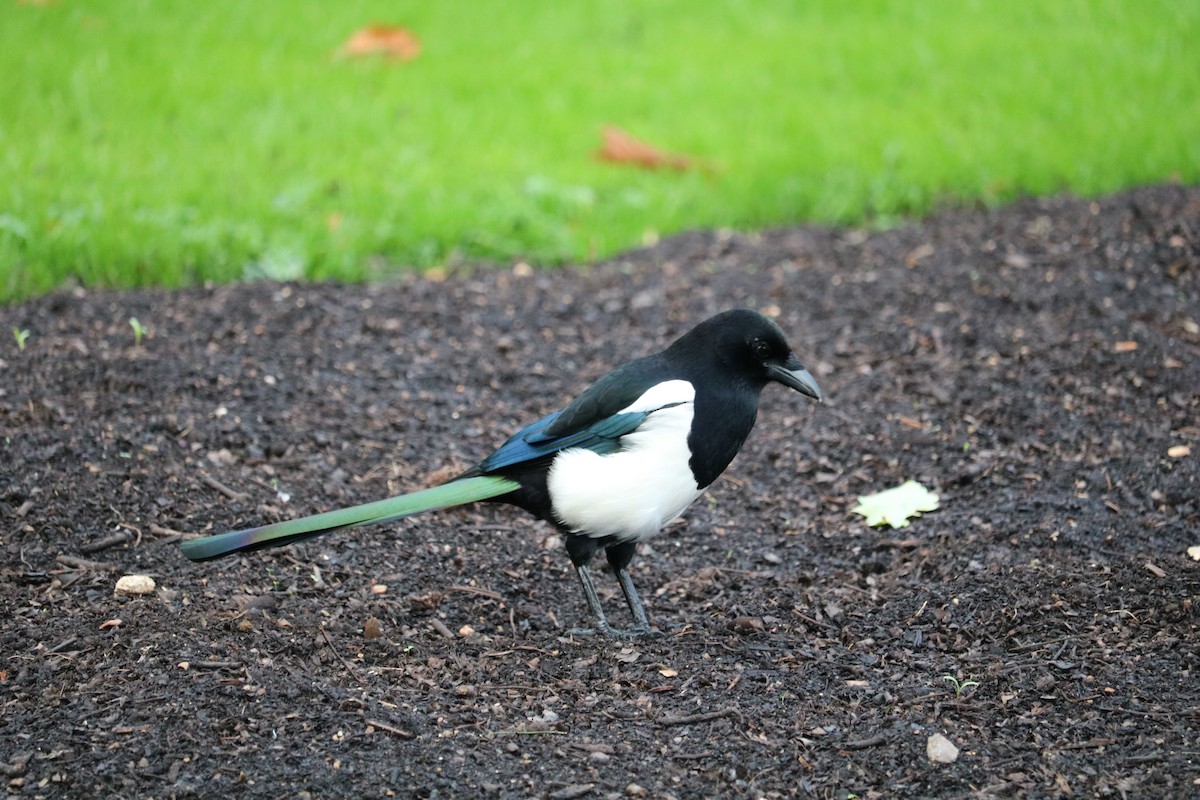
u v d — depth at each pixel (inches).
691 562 267.3
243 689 200.8
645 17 634.2
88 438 275.4
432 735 193.9
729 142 496.7
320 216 418.9
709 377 225.1
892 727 198.8
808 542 272.8
